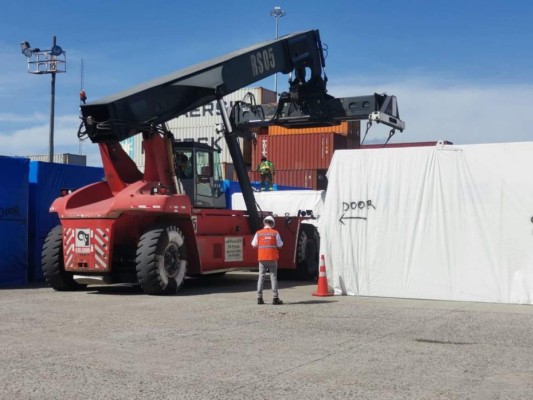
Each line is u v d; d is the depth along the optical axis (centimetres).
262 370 604
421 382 562
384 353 679
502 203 1117
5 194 1394
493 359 651
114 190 1256
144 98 1214
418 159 1188
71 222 1218
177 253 1228
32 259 1484
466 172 1148
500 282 1109
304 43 1530
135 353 677
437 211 1166
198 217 1309
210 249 1324
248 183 1443
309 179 2938
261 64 1413
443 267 1152
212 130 3253
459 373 594
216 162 1457
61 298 1146
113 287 1360
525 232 1098
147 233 1187
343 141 3044
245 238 1440
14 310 985
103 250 1191
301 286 1432
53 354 672
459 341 744
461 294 1136
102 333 789
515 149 1116
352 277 1224
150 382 561
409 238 1183
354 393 527
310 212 1684
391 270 1194
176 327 834
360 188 1230
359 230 1225
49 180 1520
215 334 786
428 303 1103
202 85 1290
